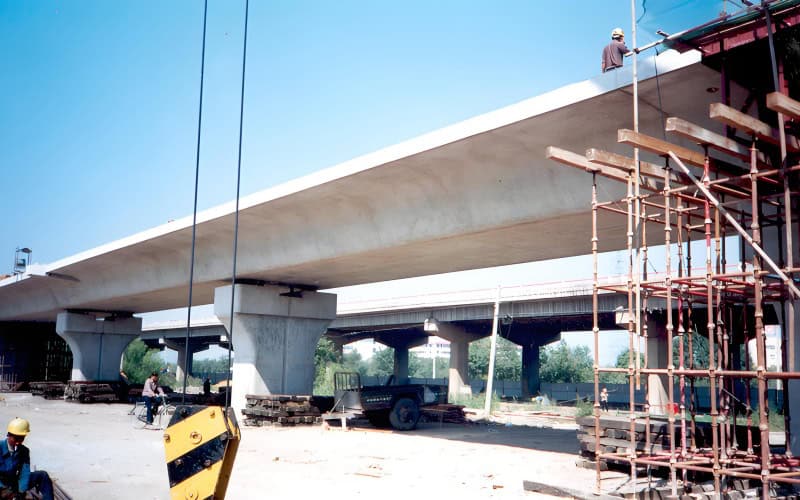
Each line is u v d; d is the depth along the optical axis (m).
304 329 29.50
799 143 10.06
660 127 13.89
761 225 11.62
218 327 92.00
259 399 26.47
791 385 12.12
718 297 11.30
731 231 15.15
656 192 12.37
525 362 79.69
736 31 10.80
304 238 23.80
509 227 17.53
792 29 10.36
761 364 8.98
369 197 20.53
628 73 12.48
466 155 16.80
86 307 43.09
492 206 17.58
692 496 10.35
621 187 14.77
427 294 65.38
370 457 16.89
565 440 22.77
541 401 66.81
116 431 22.16
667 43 11.41
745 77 11.50
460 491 11.92
